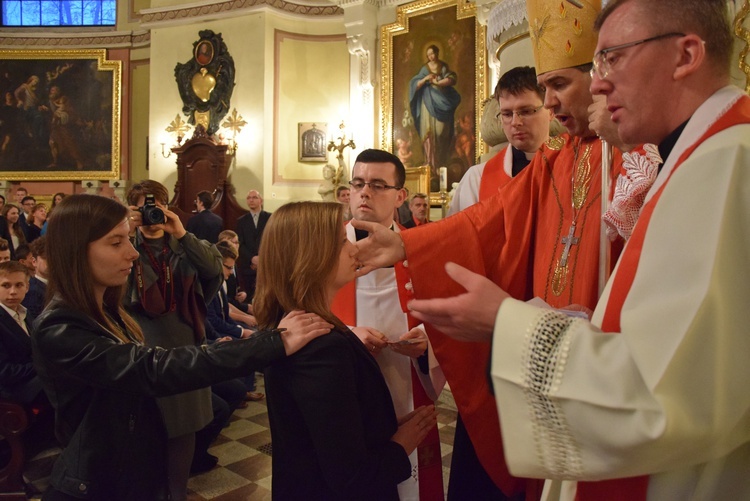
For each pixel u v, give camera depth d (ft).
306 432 4.36
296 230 4.76
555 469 2.61
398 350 6.02
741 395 2.30
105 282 5.26
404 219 24.09
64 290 5.07
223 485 10.15
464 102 33.17
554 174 5.39
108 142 42.91
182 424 8.13
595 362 2.47
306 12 38.37
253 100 37.37
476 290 2.97
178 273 8.56
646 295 2.48
